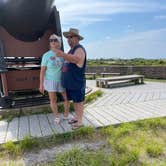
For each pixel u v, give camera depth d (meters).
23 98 4.20
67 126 3.18
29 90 4.34
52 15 4.01
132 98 5.15
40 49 4.08
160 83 8.54
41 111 3.95
